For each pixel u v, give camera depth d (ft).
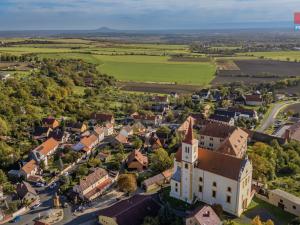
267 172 478.18
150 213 389.80
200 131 610.65
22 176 502.79
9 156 540.52
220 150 497.46
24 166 509.35
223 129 595.88
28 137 645.92
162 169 502.79
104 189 460.96
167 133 638.12
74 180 486.79
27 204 426.92
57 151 589.32
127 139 643.04
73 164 545.03
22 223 394.32
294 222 366.43
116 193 453.58
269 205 413.18
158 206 401.90
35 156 546.67
